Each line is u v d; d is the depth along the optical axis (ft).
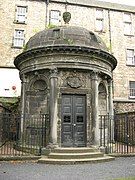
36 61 55.26
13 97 87.66
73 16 101.76
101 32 103.65
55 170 38.68
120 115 78.79
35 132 53.93
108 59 58.13
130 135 73.00
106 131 57.00
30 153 51.37
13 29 95.86
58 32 57.47
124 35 106.11
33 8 99.25
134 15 110.11
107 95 59.88
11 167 40.73
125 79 101.35
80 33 57.36
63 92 53.01
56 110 51.57
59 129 51.78
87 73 54.90
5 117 65.92
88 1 105.60
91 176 34.35
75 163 44.60
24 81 58.23
